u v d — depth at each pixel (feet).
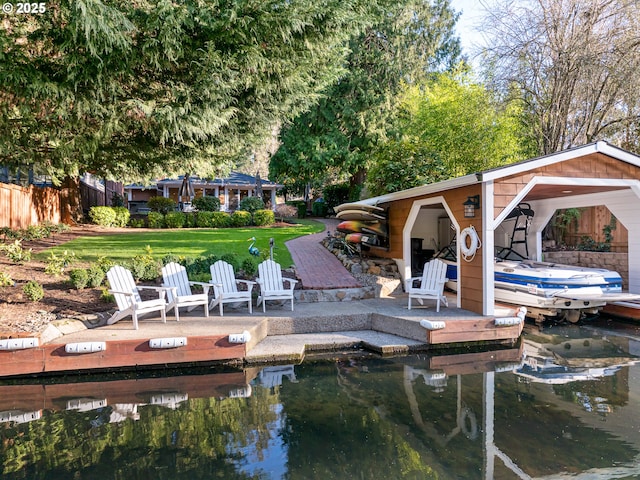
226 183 97.91
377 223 37.32
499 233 39.24
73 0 18.28
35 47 22.13
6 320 20.42
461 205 26.50
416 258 40.40
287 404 15.67
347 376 18.88
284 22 23.17
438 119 46.47
